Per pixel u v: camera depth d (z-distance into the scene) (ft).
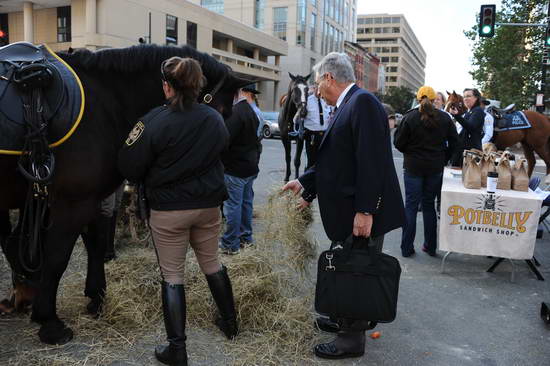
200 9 113.29
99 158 8.12
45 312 8.44
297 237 11.89
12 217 14.16
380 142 7.88
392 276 8.15
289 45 175.52
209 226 8.42
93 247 9.54
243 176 13.10
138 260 12.15
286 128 24.36
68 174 7.84
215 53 121.70
